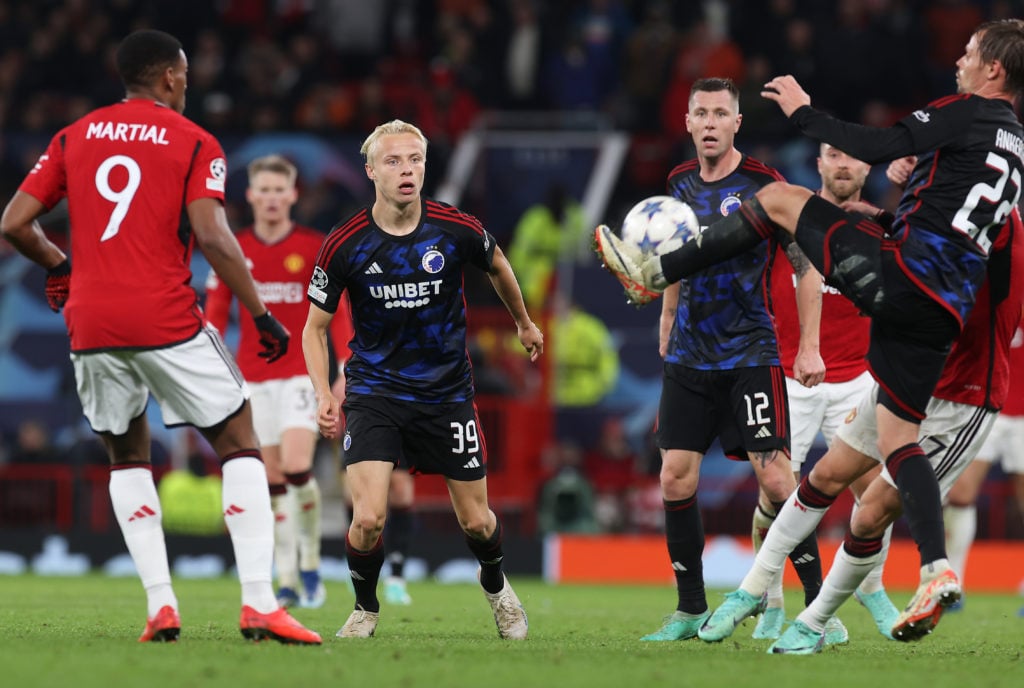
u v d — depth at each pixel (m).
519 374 59.66
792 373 29.92
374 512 23.06
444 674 17.84
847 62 70.69
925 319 20.55
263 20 80.94
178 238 21.02
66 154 21.28
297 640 21.20
